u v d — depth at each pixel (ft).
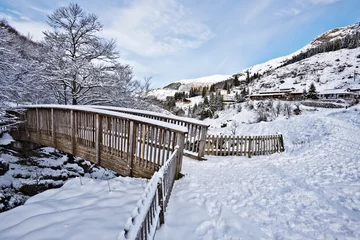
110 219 8.75
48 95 36.58
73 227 7.99
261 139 26.43
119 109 27.07
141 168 15.80
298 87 253.24
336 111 56.90
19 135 28.04
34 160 26.43
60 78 34.63
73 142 20.68
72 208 10.21
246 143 25.50
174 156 13.48
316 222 9.82
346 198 12.35
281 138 29.19
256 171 18.65
